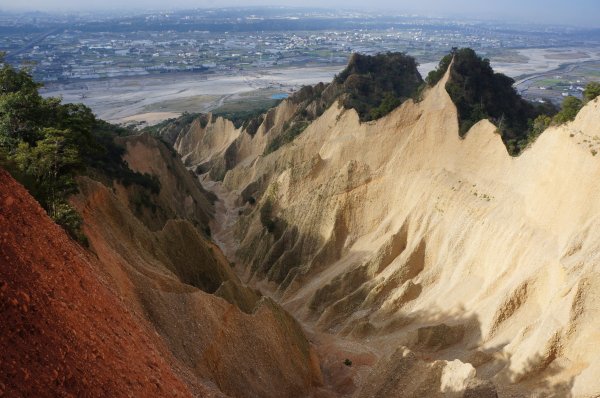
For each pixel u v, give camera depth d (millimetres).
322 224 60812
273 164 85875
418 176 56125
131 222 41406
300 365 36844
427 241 50562
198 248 47844
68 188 33406
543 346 31969
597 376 28781
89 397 14258
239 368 30891
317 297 52875
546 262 37219
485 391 27875
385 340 43719
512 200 44500
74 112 42781
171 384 20078
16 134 36625
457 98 58312
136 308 26344
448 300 44062
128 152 73812
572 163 39125
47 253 18625
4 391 11734
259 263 64750
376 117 66250
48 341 14469
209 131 126062
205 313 31297
